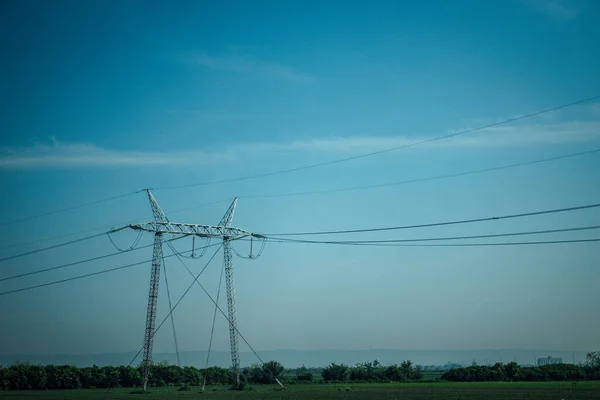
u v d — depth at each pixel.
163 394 123.56
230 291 133.50
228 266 132.25
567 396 102.88
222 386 172.75
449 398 101.00
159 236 120.88
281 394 120.50
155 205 123.38
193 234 124.31
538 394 110.19
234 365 138.00
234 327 136.50
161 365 193.25
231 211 133.62
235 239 131.12
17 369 167.25
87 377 174.50
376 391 130.75
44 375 166.50
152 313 123.31
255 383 184.88
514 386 151.38
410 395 112.62
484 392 120.00
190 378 192.75
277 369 188.12
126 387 177.75
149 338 124.75
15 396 122.44
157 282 122.94
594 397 99.44
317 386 168.50
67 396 121.06
